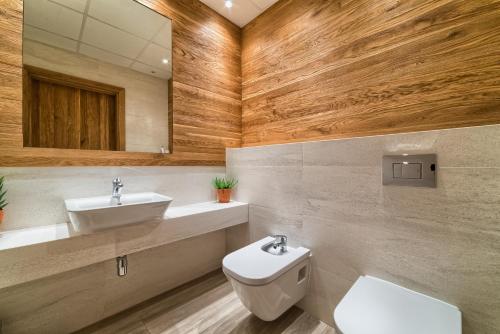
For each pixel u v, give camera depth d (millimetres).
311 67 1639
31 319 1177
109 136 1445
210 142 1962
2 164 1104
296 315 1413
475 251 882
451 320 794
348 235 1252
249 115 2123
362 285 1041
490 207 850
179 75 1762
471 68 1022
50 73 1247
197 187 1876
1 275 871
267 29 1951
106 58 1443
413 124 1188
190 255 1831
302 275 1397
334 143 1301
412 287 1029
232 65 2125
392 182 1086
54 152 1246
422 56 1156
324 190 1354
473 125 1022
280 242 1438
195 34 1854
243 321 1354
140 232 1238
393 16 1251
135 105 1556
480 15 999
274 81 1896
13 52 1133
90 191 1361
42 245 956
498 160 833
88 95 1375
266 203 1707
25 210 1158
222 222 1660
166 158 1698
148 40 1608
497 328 838
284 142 1831
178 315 1413
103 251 1113
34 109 1192
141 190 1572
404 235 1058
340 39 1476
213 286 1741
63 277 1265
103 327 1319
